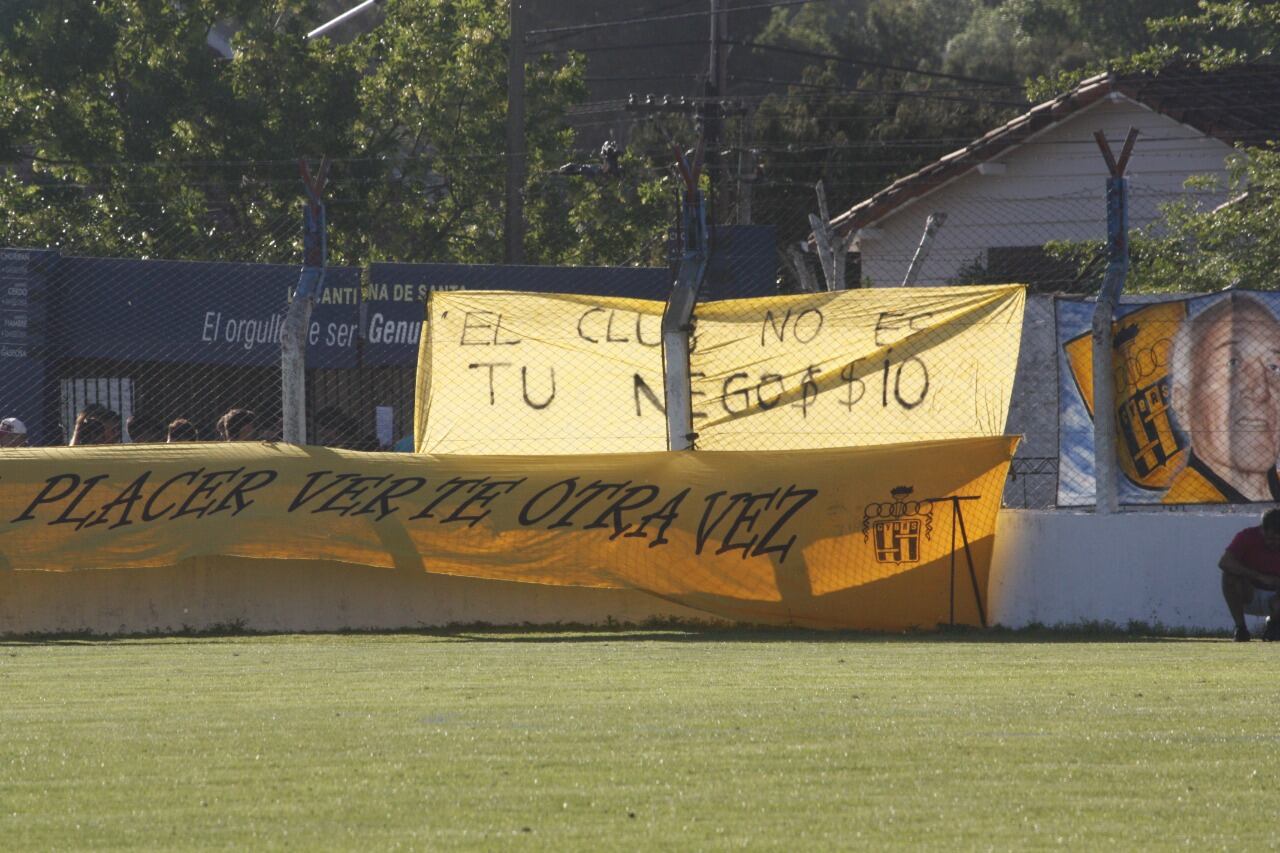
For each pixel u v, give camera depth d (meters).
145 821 15.47
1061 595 38.72
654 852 14.09
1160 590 38.28
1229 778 17.56
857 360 41.88
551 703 23.83
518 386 43.06
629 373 42.94
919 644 34.88
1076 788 17.00
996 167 94.44
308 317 39.66
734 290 70.44
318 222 39.72
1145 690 25.53
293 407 39.34
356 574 38.66
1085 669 29.09
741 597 38.41
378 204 96.56
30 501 37.69
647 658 31.31
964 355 41.56
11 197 89.50
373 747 19.62
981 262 95.75
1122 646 34.38
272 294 61.62
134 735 20.69
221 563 38.41
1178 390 43.03
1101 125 93.06
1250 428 42.75
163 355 60.38
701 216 40.12
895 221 98.12
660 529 38.47
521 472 38.88
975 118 130.88
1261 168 73.44
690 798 16.47
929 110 131.50
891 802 16.27
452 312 43.69
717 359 42.28
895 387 41.56
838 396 41.75
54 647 34.78
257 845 14.44
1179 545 38.22
